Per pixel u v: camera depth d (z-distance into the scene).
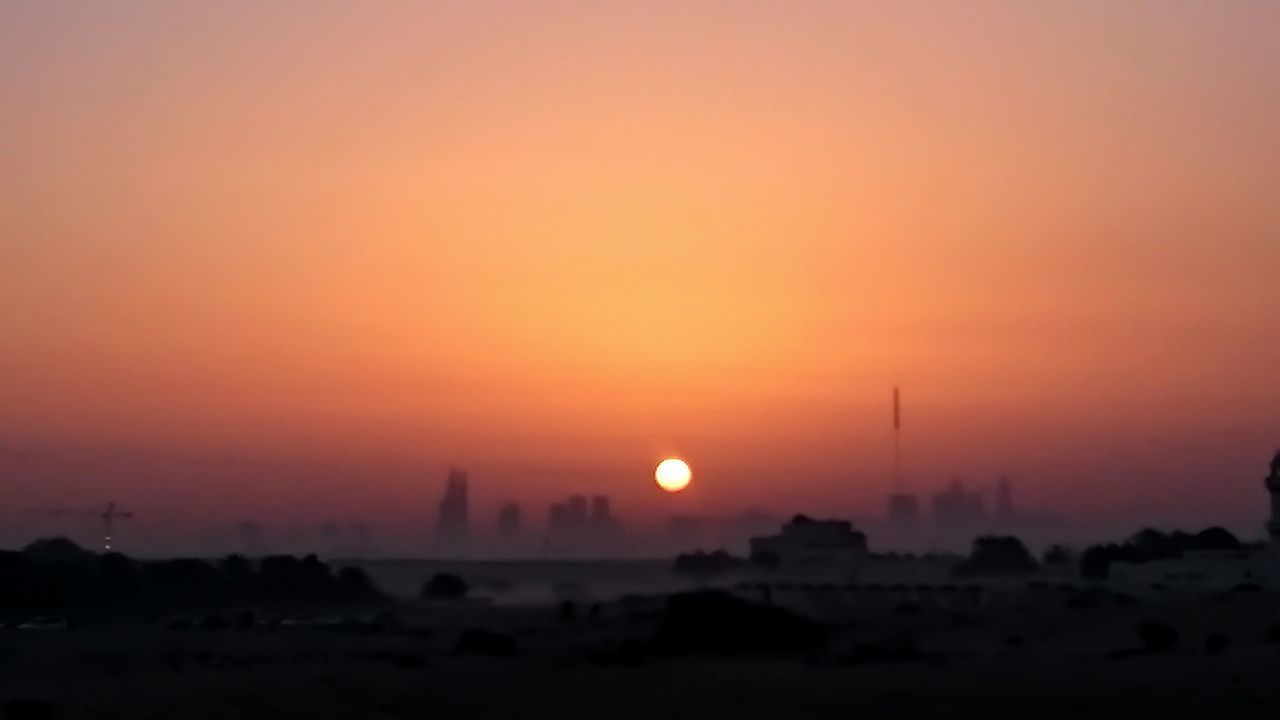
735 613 68.31
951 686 48.25
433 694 45.75
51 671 52.47
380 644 67.75
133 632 74.94
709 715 42.72
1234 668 51.47
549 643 68.31
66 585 92.56
